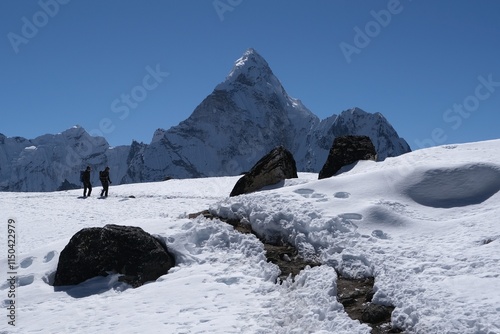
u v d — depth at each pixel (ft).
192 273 39.55
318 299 31.32
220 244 44.19
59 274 41.55
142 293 37.22
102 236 42.01
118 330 30.78
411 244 37.47
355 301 31.63
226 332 28.14
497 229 36.70
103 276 41.19
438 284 29.50
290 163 69.36
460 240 36.42
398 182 49.14
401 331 27.02
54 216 83.66
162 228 46.91
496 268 30.17
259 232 45.14
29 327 33.45
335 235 40.06
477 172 47.42
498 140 63.52
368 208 43.57
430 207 45.44
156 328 30.12
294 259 40.04
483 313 25.20
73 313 35.09
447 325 24.94
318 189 50.60
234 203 50.31
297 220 42.96
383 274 32.71
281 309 30.96
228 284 37.14
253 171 66.90
